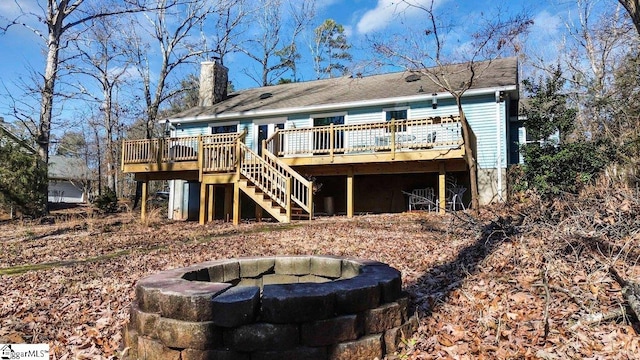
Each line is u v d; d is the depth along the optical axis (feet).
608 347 9.26
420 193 43.21
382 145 40.14
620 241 15.08
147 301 9.23
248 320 8.37
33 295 16.62
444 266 17.63
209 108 58.34
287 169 36.17
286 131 41.81
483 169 41.27
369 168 40.27
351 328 8.93
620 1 17.16
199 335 8.36
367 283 9.68
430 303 12.72
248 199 52.08
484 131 41.52
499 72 45.44
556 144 32.48
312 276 13.61
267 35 105.19
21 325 13.29
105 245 28.81
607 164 27.99
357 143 44.55
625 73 38.09
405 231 28.19
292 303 8.46
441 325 11.20
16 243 31.60
